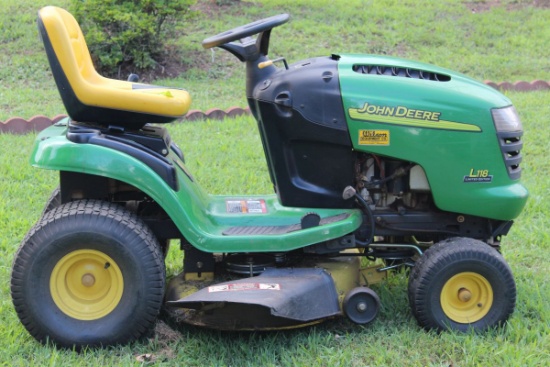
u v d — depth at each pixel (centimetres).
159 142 382
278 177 399
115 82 420
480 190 391
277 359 365
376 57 410
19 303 357
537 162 680
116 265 361
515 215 399
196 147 713
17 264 355
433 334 384
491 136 388
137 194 398
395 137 385
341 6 1261
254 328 372
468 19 1234
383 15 1230
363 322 385
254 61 394
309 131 387
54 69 360
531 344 368
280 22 381
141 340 375
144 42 1027
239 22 1180
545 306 411
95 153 357
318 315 367
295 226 395
